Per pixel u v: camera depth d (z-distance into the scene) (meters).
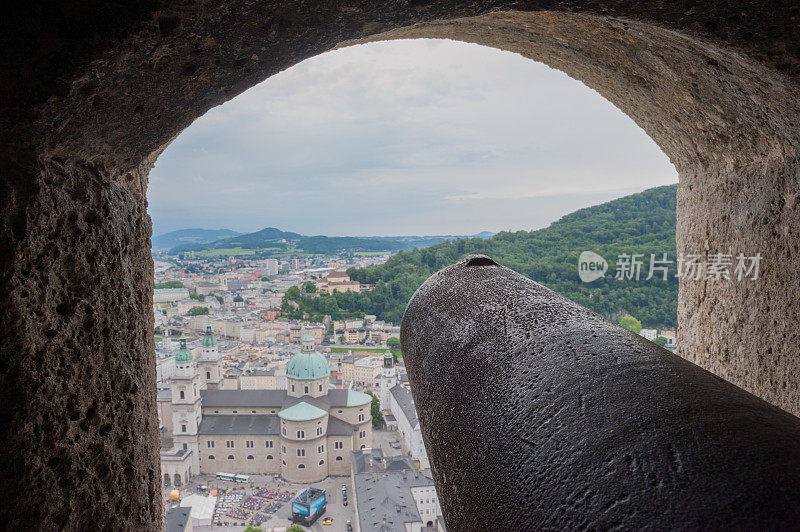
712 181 3.07
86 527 1.49
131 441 1.74
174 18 1.24
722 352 3.01
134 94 1.42
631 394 1.11
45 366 1.36
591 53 2.88
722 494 0.85
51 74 1.23
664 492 0.88
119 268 1.72
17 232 1.31
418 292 2.35
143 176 2.02
